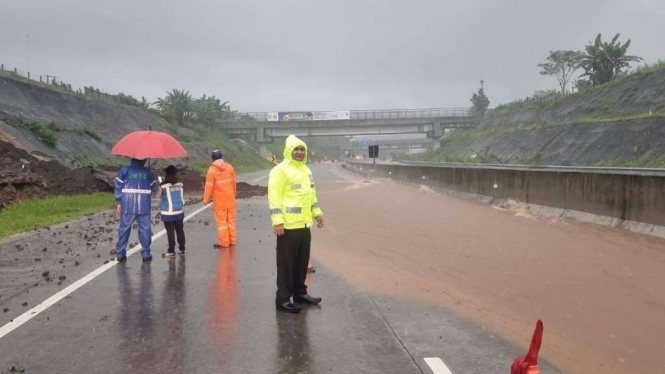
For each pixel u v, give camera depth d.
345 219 14.55
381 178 37.84
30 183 18.50
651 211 10.47
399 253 9.76
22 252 10.00
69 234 12.12
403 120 98.69
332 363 4.73
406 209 17.03
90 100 50.75
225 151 80.81
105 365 4.73
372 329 5.64
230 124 100.00
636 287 7.18
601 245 9.88
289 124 100.38
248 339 5.35
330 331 5.58
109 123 50.47
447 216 14.95
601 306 6.43
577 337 5.43
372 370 4.57
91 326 5.78
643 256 8.91
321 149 198.12
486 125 83.56
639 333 5.54
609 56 64.69
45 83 46.50
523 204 15.73
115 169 26.36
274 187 6.24
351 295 6.99
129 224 9.20
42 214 15.17
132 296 6.98
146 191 9.28
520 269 8.30
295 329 5.65
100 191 22.48
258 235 12.28
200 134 82.31
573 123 52.62
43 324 5.86
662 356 4.96
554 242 10.40
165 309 6.40
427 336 5.43
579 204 12.97
